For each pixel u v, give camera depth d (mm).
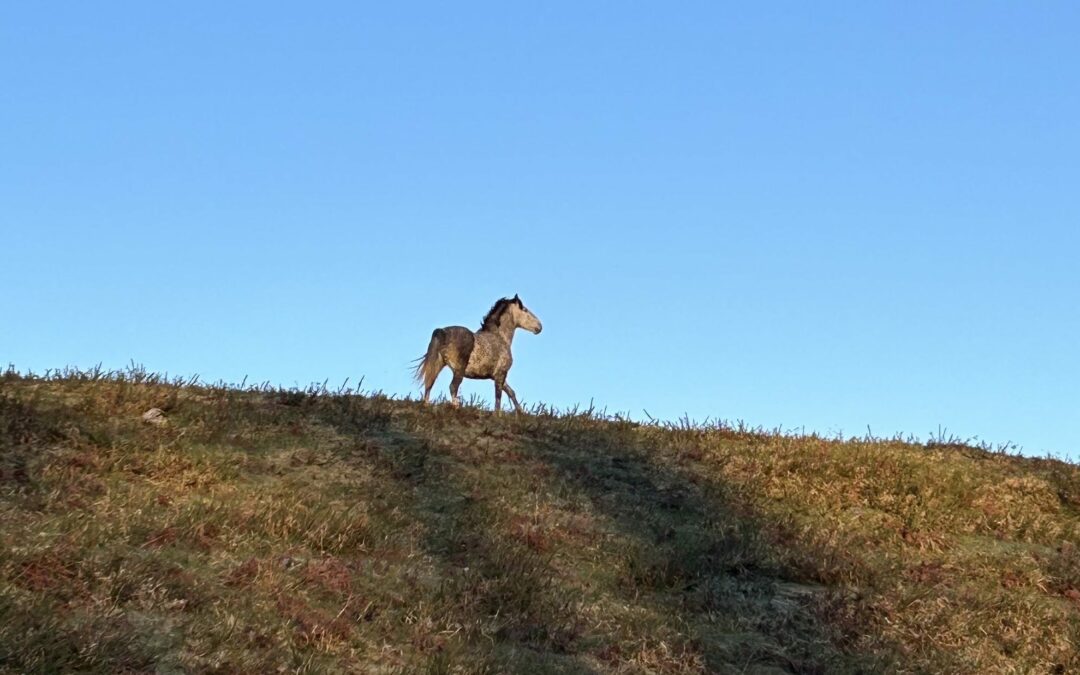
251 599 17094
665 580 21312
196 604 16562
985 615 21359
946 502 27078
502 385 33469
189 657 15086
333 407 28344
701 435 30828
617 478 26609
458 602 18547
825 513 26125
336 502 22000
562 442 28531
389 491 23453
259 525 19875
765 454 29031
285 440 25453
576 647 18047
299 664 15547
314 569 18562
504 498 24203
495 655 16906
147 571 17094
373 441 26438
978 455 32375
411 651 16766
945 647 20000
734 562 22359
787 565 22516
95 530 18234
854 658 19156
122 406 25547
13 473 20734
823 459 28656
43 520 18562
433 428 27922
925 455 30438
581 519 23703
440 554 20734
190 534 18984
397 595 18422
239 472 23016
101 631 14977
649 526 24094
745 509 25734
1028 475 30438
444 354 31812
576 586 20516
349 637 16672
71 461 21719
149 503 20094
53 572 16531
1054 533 26500
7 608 14836
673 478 27000
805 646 19344
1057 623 21438
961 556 24688
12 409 23766
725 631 19625
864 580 22469
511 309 34406
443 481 24641
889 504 26844
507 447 27312
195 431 24641
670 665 17922
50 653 14078
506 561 20500
